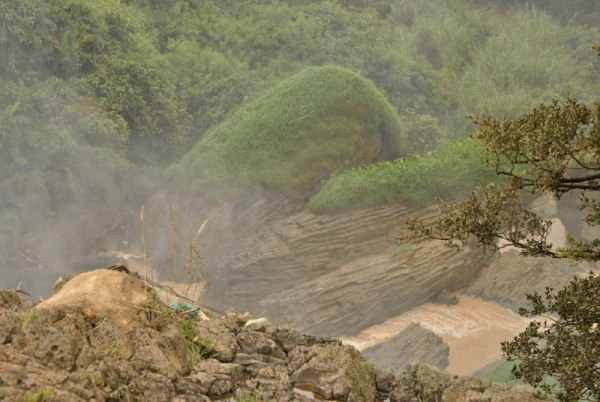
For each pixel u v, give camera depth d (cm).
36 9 3456
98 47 3878
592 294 912
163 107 4069
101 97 3741
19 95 3294
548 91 4916
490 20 6028
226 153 3575
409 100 5072
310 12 5422
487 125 927
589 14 6372
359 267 3014
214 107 4422
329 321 2784
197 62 4612
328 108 3703
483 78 5038
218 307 3117
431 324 2908
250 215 3416
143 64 4003
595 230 3341
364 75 5022
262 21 5109
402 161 3503
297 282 3062
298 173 3541
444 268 3116
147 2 5028
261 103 3838
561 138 868
